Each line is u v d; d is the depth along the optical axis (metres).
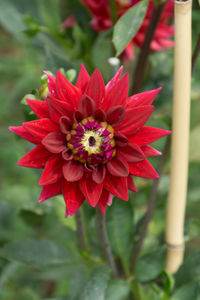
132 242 0.57
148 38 0.56
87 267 0.55
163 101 0.65
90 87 0.45
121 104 0.45
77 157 0.46
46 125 0.45
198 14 0.66
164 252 0.56
